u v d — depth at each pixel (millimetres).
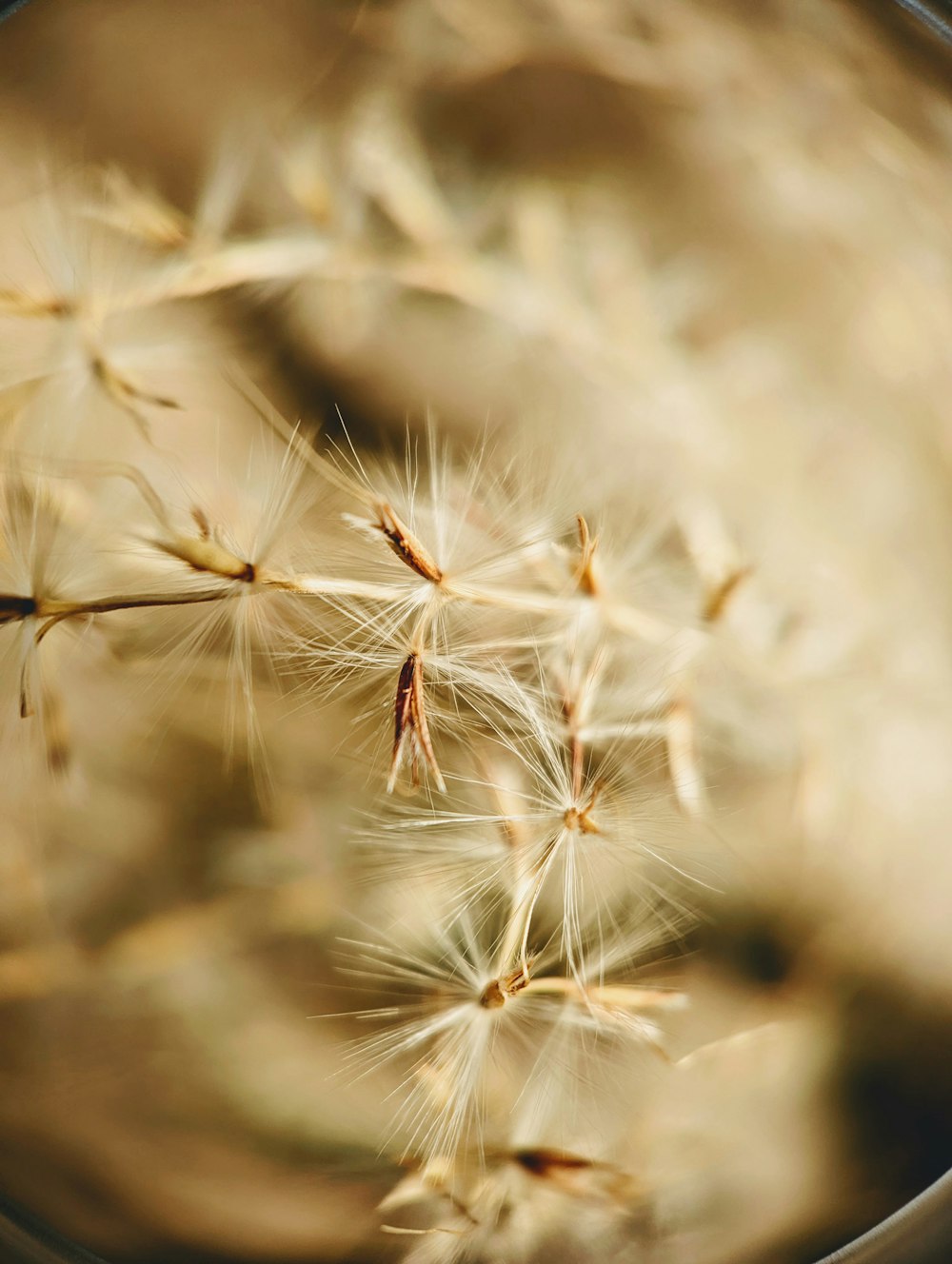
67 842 135
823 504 137
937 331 138
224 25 138
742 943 135
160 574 124
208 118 137
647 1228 132
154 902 136
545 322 138
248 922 135
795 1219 134
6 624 124
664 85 139
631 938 132
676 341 139
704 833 134
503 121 139
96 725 135
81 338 131
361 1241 132
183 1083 135
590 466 136
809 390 139
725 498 136
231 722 134
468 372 137
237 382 136
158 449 133
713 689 134
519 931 126
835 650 136
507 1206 131
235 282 135
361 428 137
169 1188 135
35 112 137
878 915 136
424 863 129
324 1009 135
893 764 136
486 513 129
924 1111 135
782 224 139
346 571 126
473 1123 130
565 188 139
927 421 138
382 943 134
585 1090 132
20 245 134
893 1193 135
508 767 129
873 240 139
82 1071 135
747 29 138
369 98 138
